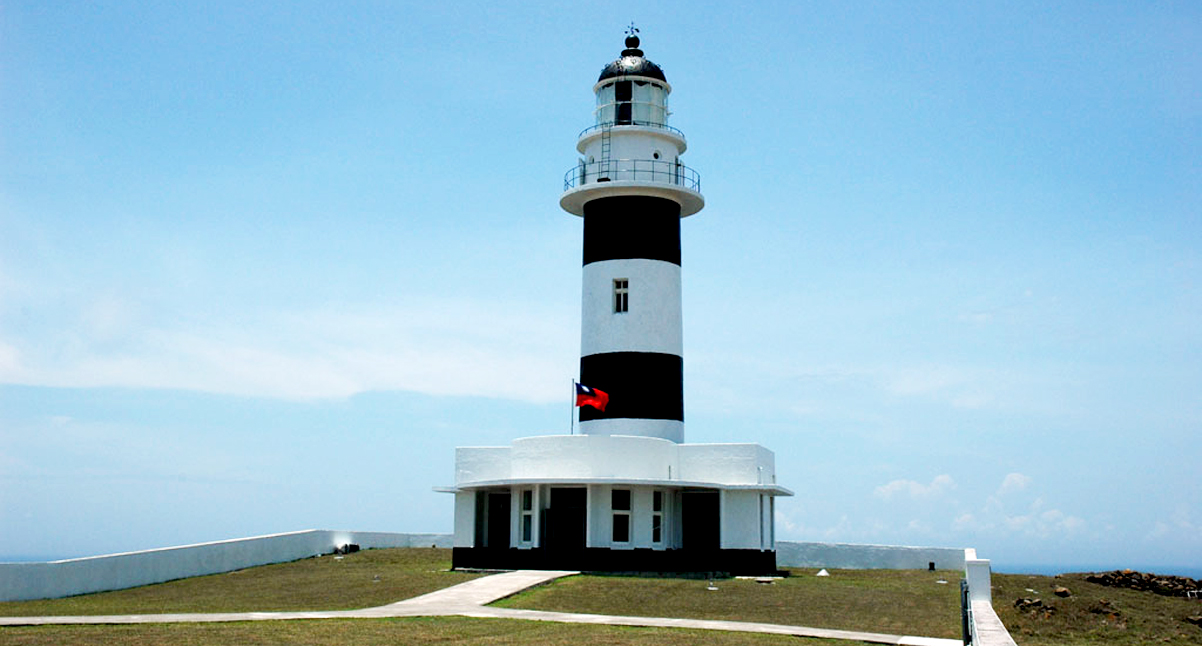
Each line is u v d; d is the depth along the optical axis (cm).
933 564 5781
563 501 5022
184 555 4875
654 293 5522
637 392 5422
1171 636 3825
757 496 5141
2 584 3947
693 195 5653
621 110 5769
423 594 3928
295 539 5800
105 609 3581
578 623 3281
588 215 5706
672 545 5175
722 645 2938
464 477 5466
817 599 3972
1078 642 3678
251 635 2906
